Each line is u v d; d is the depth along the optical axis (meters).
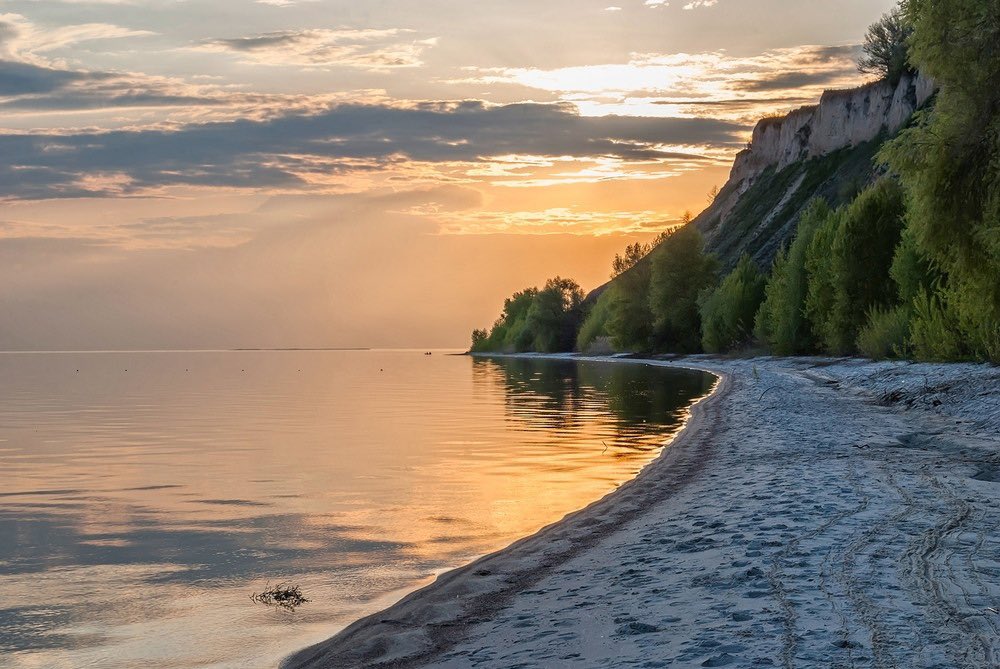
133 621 7.67
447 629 6.91
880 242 46.97
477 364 115.50
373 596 8.33
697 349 95.38
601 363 94.62
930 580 7.00
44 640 7.17
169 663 6.59
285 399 44.28
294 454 20.38
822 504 10.93
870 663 5.02
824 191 126.31
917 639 5.45
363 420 30.30
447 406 36.91
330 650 6.62
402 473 16.89
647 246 110.75
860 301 47.53
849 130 130.00
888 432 19.75
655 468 16.02
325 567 9.54
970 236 19.89
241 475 17.02
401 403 39.53
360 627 7.20
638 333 106.38
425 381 64.75
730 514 10.73
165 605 8.16
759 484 13.02
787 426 21.58
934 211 19.98
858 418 23.23
